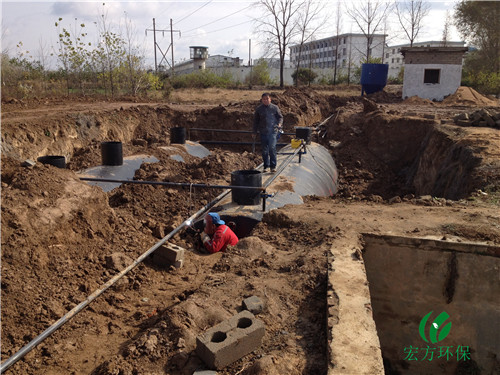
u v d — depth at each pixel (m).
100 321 4.23
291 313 4.25
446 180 11.08
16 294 4.08
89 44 20.98
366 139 16.97
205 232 6.72
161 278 5.41
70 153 12.42
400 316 6.31
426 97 26.25
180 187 10.28
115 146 10.59
